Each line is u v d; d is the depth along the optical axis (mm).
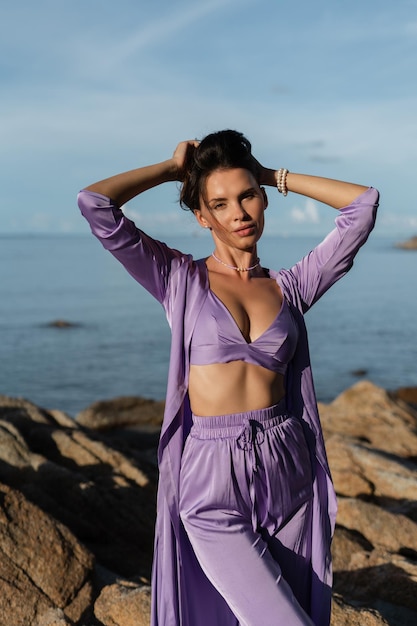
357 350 28719
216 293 2785
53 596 4027
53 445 7156
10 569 4031
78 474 6055
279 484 2719
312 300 2971
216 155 2758
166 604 2814
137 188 2822
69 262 114062
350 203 2889
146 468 7062
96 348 28688
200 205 2865
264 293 2863
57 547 4207
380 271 90375
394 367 24938
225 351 2695
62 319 38938
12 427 6480
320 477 2900
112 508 5797
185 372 2775
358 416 9891
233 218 2773
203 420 2717
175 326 2773
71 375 22906
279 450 2732
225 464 2664
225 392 2699
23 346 29188
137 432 12398
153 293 2859
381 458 7129
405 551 5289
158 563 2855
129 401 13164
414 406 11914
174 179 2977
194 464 2715
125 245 2732
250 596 2561
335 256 2916
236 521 2646
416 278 76438
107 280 71938
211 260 2922
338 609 3902
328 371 24078
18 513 4293
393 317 40688
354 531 5547
